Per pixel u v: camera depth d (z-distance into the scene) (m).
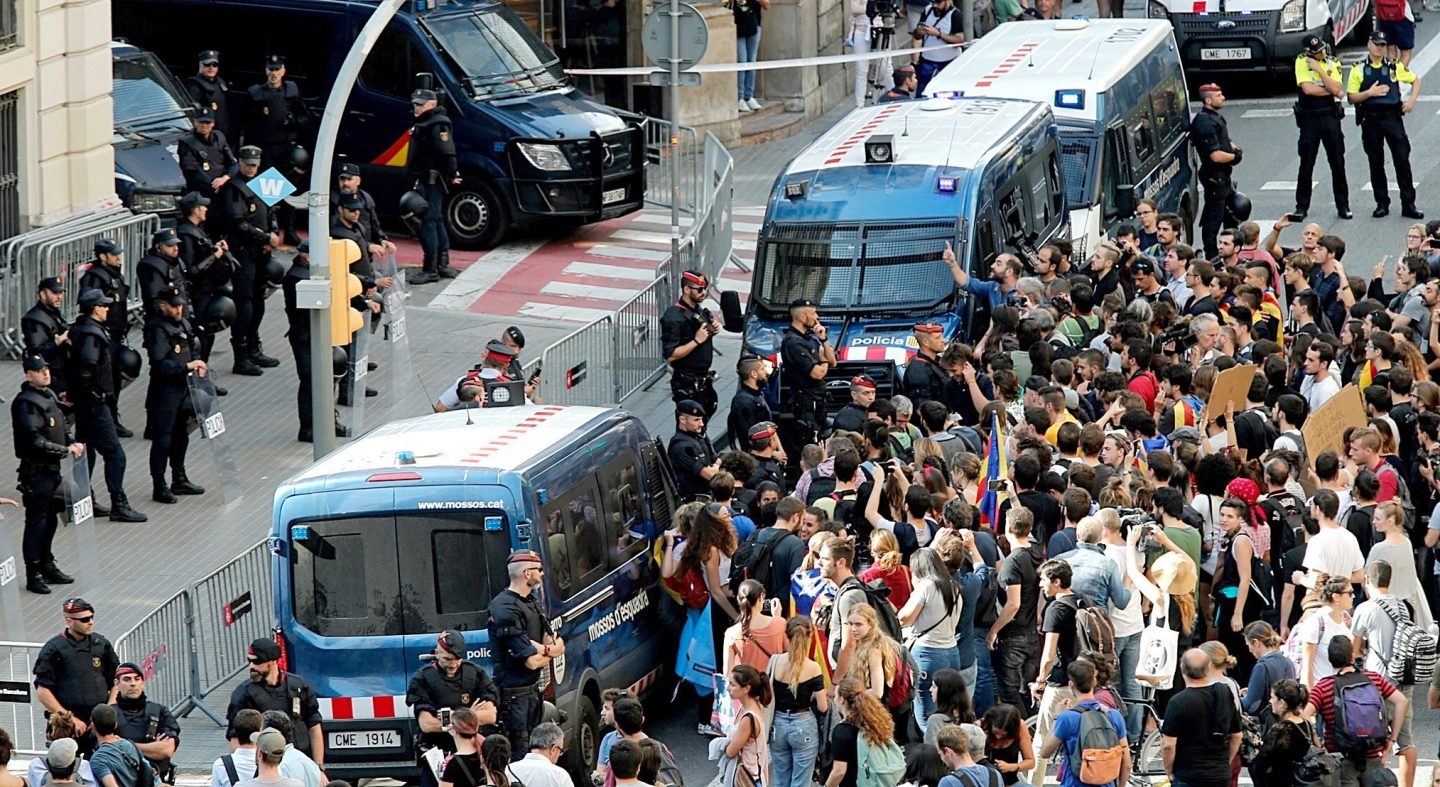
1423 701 45.94
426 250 74.88
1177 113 79.81
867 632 37.94
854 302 60.69
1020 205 64.81
